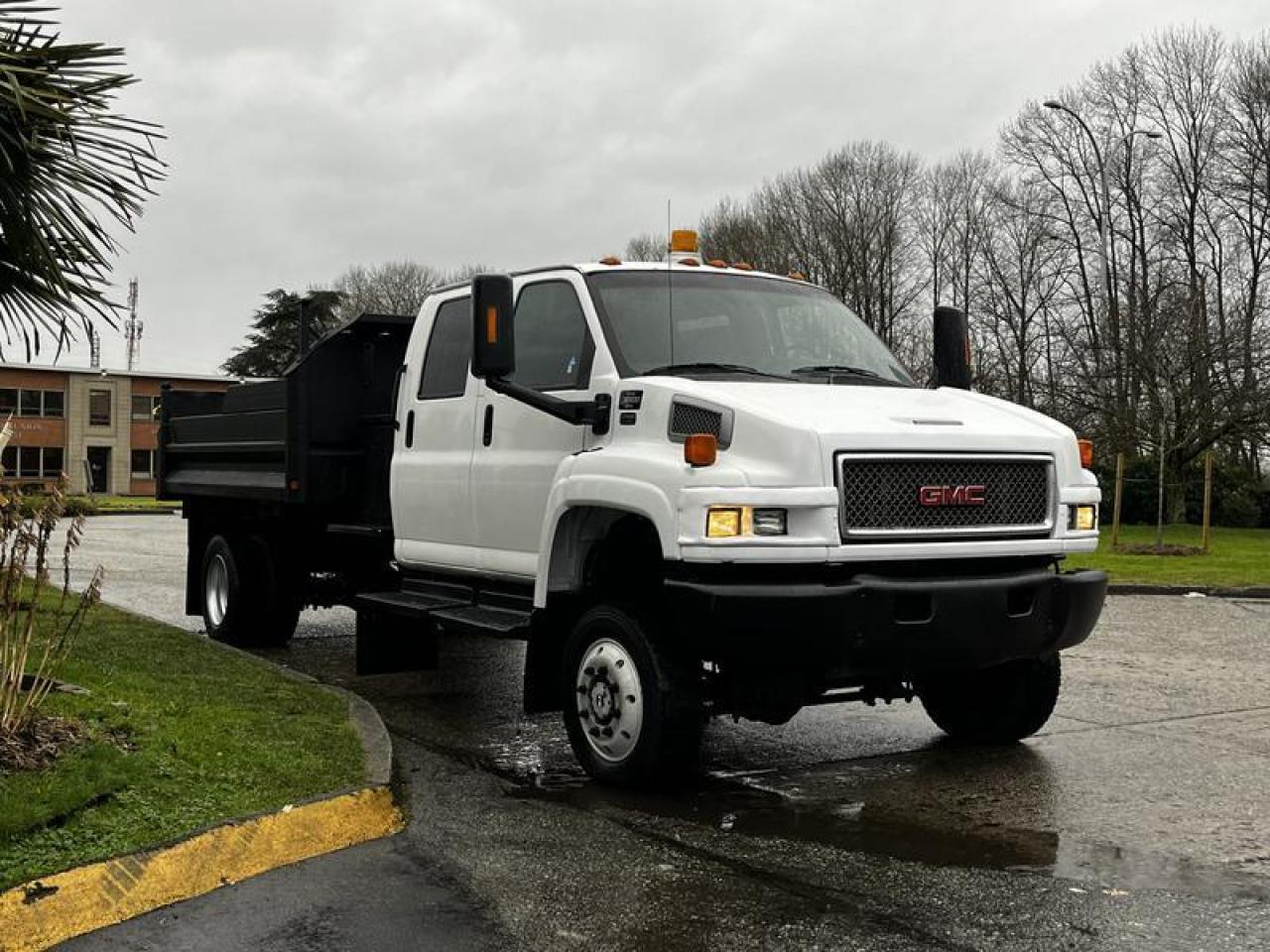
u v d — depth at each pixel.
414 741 7.45
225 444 10.35
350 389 9.38
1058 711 8.37
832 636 5.64
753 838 5.45
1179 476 30.64
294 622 10.41
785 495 5.62
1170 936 4.29
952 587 5.85
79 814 4.88
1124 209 48.53
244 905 4.55
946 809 5.93
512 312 6.36
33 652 7.96
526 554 7.06
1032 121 50.19
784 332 7.16
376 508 9.06
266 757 5.99
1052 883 4.85
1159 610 14.34
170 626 10.09
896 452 5.83
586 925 4.39
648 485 5.93
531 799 6.10
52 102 6.56
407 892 4.72
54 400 63.09
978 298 53.06
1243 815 5.83
